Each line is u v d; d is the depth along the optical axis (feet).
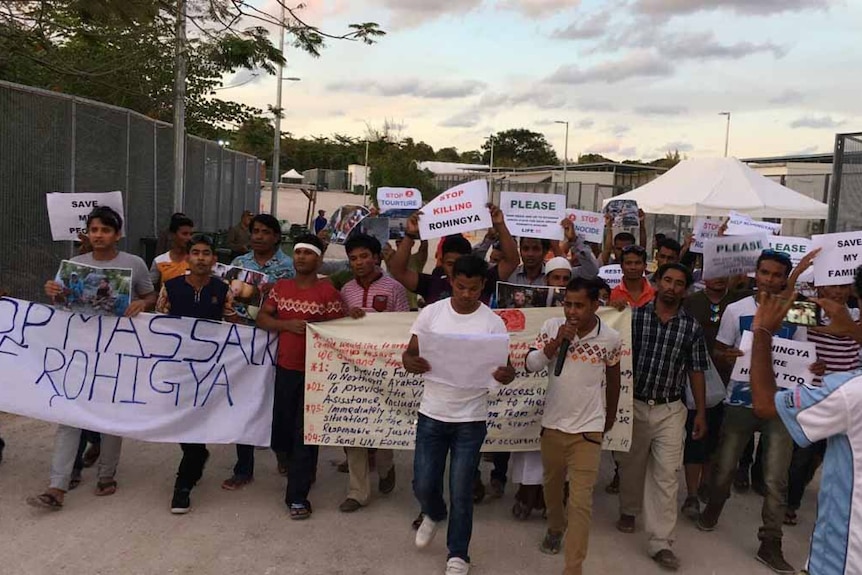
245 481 18.63
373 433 17.08
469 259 14.05
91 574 13.80
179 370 17.52
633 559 15.65
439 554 15.31
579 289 14.08
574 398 14.42
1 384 17.20
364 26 40.98
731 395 16.14
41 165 33.30
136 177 44.24
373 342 17.06
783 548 16.74
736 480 20.25
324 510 17.34
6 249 31.37
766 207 50.01
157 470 19.40
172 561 14.46
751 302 17.13
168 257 22.17
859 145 34.35
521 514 17.33
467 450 14.07
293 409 17.26
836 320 9.43
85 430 18.30
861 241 16.28
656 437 15.94
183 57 43.57
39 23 35.22
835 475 8.09
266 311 17.54
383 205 30.01
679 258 26.20
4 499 16.92
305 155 265.34
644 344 16.05
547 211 21.91
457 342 13.69
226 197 73.51
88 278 17.11
